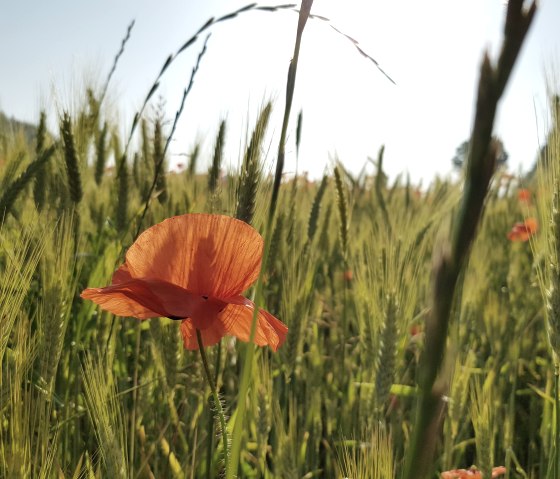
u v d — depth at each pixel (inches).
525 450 24.6
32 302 20.1
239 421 7.9
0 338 12.7
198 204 23.2
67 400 16.6
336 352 27.6
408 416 23.6
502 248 42.9
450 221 4.1
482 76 3.7
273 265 23.7
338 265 34.9
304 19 7.4
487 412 16.9
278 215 23.7
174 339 17.8
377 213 34.8
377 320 20.2
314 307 28.1
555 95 13.8
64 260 16.3
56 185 26.1
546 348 30.0
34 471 11.6
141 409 19.5
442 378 4.1
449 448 18.5
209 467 17.0
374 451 13.1
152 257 11.0
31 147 29.6
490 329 28.0
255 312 7.8
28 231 16.0
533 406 24.1
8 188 21.2
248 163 14.1
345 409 22.7
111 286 10.5
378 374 18.4
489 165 3.8
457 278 4.0
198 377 17.9
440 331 4.0
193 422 19.0
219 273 11.0
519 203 49.5
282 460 16.8
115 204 29.5
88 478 14.3
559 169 13.7
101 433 12.6
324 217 34.5
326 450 22.2
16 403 12.1
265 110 14.1
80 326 19.7
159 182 25.1
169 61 18.6
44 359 15.5
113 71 24.3
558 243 13.6
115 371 20.4
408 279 21.6
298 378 25.0
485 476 16.5
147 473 17.3
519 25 3.6
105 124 32.9
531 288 31.0
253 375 18.6
